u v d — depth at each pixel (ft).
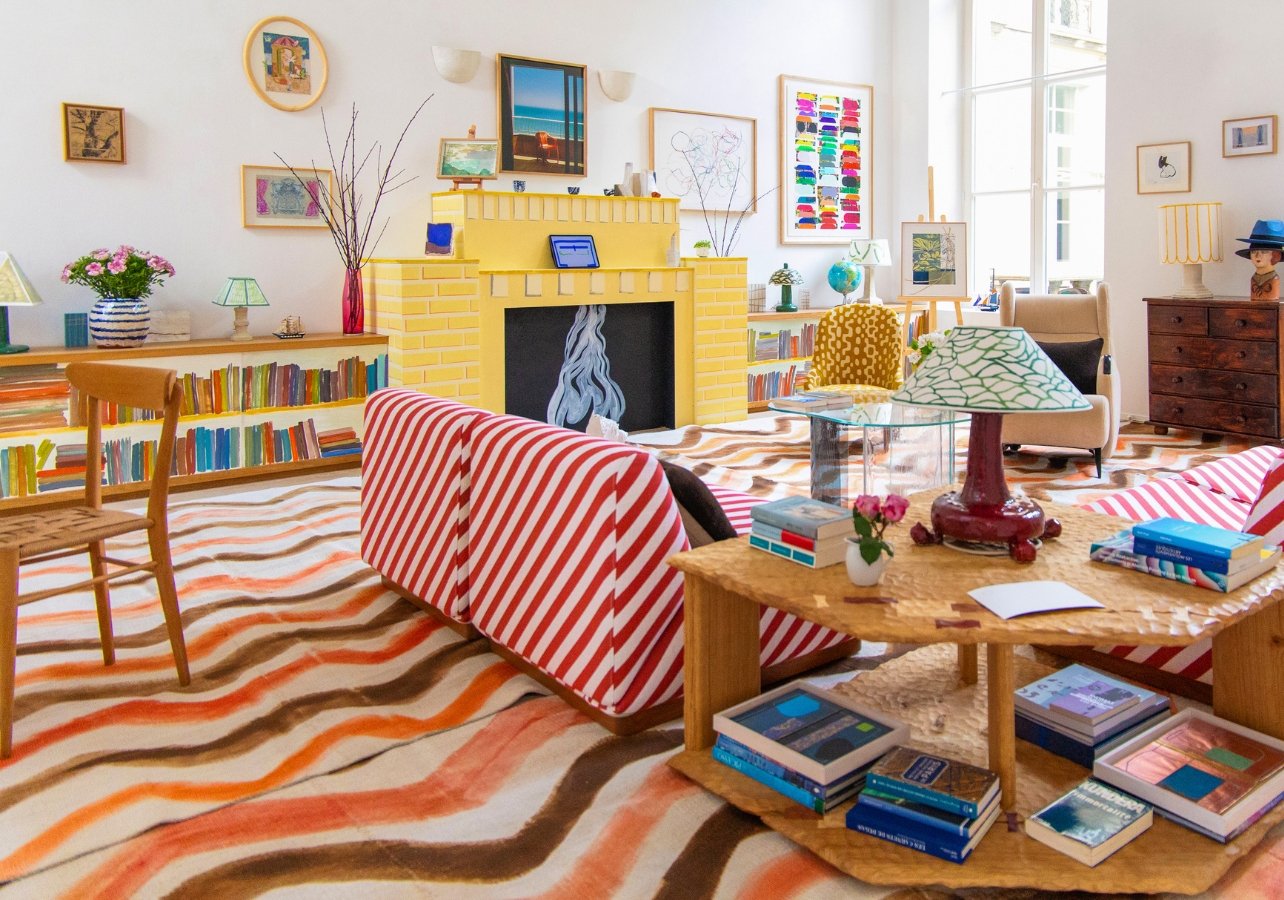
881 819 6.32
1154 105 21.07
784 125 24.84
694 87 23.16
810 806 6.69
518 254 19.42
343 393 17.78
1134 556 6.88
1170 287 21.18
